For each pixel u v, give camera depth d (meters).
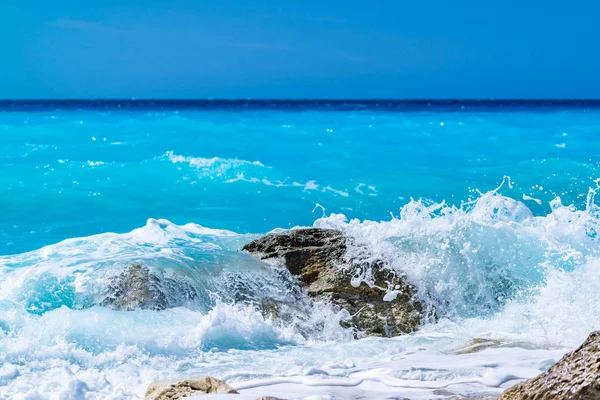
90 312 6.58
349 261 8.00
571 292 7.66
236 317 6.94
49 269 7.24
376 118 26.88
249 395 4.68
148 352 6.08
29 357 5.74
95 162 17.22
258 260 7.95
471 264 8.12
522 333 7.14
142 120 24.20
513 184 16.06
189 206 14.18
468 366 5.61
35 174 15.96
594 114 29.17
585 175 16.88
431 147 20.36
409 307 7.70
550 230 8.60
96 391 5.18
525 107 41.28
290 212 13.91
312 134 22.20
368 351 6.52
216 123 24.06
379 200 14.80
